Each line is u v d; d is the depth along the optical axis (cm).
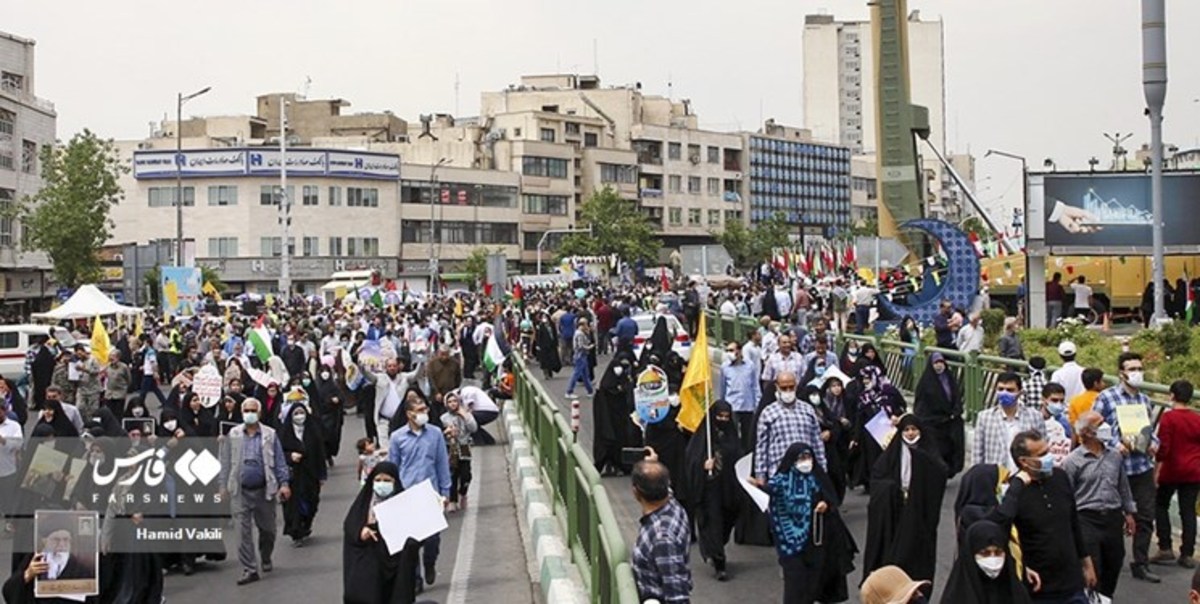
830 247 5862
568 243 10606
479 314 3897
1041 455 821
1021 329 2736
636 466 803
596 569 902
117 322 4100
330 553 1460
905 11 4122
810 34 18438
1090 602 901
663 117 13675
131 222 9619
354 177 9588
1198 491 1187
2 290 6084
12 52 6412
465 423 1700
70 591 912
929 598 1001
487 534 1532
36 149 6316
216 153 9300
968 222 7744
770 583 1203
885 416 1125
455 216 10375
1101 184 3172
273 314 4444
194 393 1691
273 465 1334
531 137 11631
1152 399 1417
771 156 14325
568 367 3931
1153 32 2347
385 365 2198
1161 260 2361
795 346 2002
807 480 1005
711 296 4941
